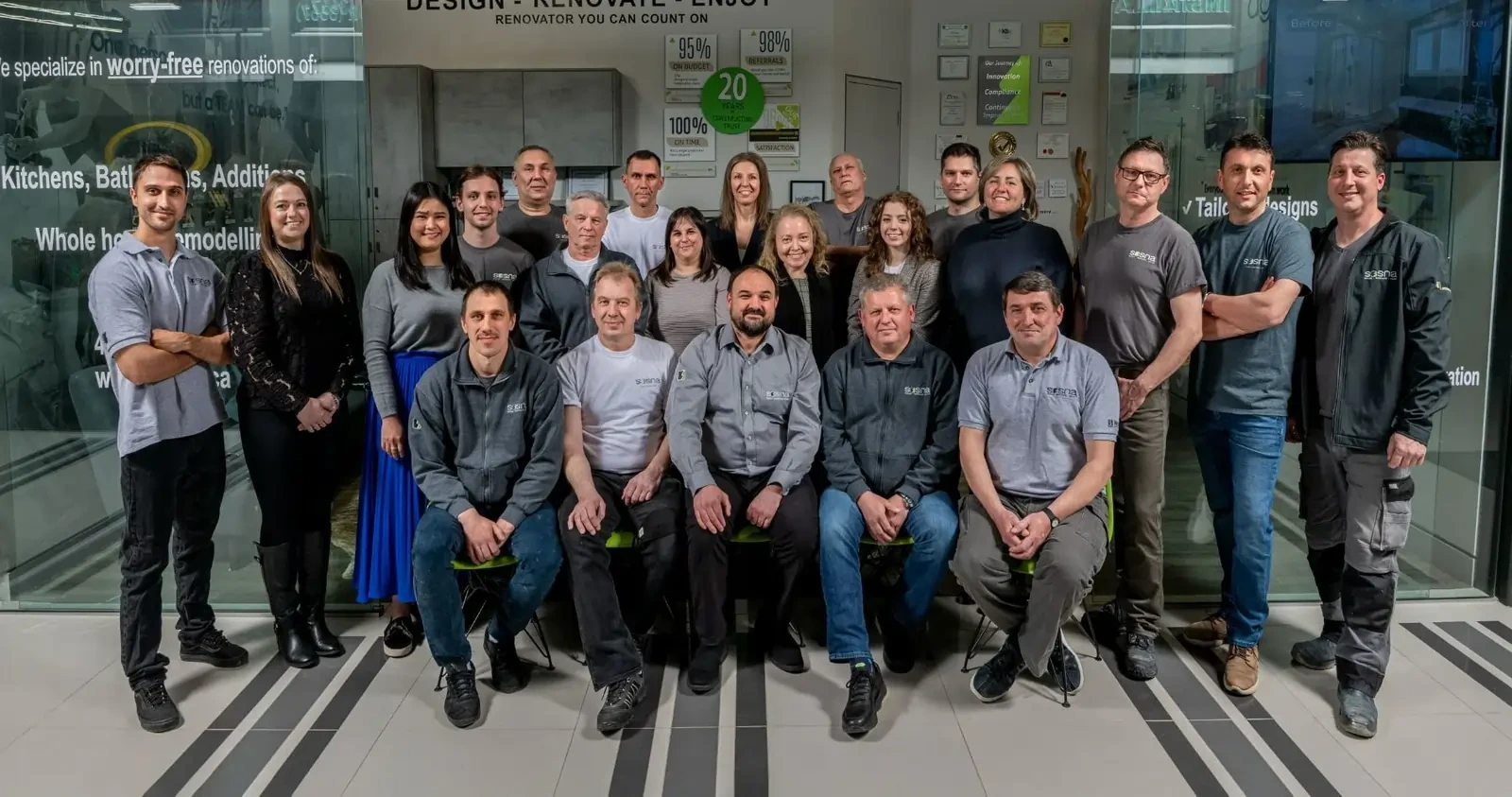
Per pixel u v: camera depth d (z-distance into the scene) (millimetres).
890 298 2900
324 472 2973
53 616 3383
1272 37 3305
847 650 2676
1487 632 3193
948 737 2582
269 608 3342
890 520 2807
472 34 6352
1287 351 2787
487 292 2770
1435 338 2535
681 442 2896
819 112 6250
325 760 2477
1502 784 2367
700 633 2836
